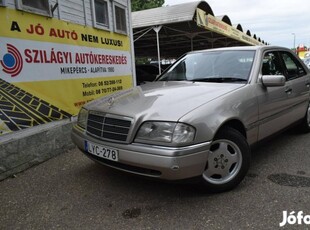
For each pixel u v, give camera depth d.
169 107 2.99
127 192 3.39
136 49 18.59
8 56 4.02
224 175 3.23
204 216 2.85
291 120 4.62
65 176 3.91
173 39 14.70
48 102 4.66
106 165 3.19
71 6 5.13
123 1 6.70
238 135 3.25
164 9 10.13
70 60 5.11
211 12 10.75
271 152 4.55
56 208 3.11
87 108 3.59
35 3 4.42
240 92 3.43
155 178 2.84
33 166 4.31
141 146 2.83
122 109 3.10
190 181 2.89
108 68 6.19
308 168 3.91
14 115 4.09
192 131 2.78
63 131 4.88
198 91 3.43
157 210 2.99
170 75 4.50
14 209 3.12
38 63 4.48
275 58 4.46
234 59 4.12
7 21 4.00
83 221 2.85
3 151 3.87
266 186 3.40
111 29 6.27
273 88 3.97
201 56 4.51
